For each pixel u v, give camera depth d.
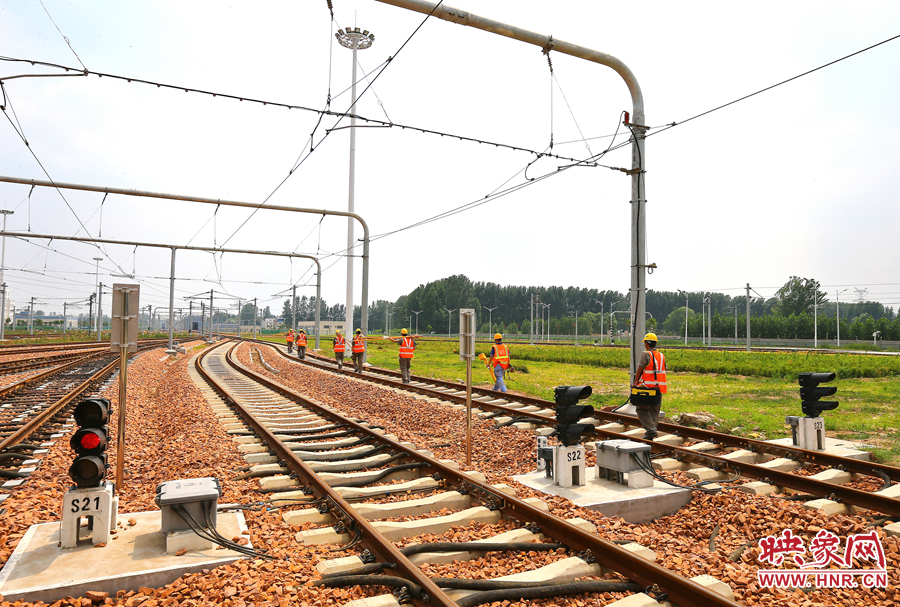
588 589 4.28
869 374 29.09
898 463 8.74
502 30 10.53
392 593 4.12
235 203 21.94
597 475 7.62
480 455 9.41
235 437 10.15
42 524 5.46
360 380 20.69
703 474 7.74
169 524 4.91
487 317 186.62
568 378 25.77
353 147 35.06
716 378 27.03
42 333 96.75
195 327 167.38
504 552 5.04
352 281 34.50
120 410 7.03
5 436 10.30
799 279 135.12
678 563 4.78
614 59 12.12
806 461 8.52
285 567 4.56
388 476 7.77
